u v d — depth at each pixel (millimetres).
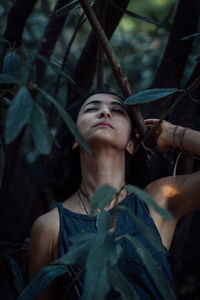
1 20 2621
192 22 1719
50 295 1430
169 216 862
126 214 1363
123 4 1751
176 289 1750
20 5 1718
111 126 1418
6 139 883
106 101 1498
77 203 1462
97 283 848
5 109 1188
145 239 1309
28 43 2543
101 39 1361
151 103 1740
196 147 1391
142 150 1607
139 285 1257
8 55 1271
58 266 1184
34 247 1410
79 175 1677
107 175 1442
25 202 2775
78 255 917
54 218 1404
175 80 1731
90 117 1442
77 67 1903
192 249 2182
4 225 2178
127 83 1386
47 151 945
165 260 1295
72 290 1290
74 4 1451
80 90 1907
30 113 916
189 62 2385
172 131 1457
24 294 1125
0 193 2064
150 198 879
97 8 1601
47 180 1827
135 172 1659
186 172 1644
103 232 962
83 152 1477
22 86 957
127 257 1272
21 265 1826
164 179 1472
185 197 1416
